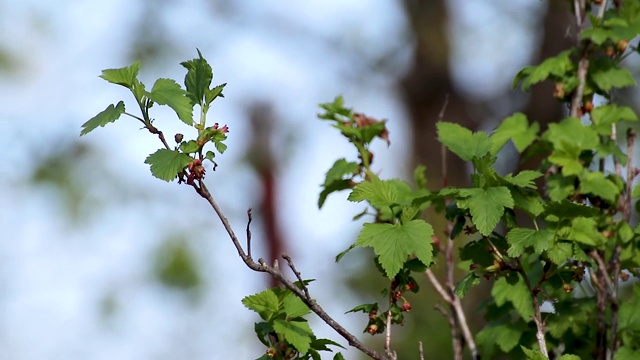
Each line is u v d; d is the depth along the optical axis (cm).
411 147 2783
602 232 791
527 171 694
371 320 684
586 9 898
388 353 656
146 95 635
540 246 676
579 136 830
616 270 771
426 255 646
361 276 2166
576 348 805
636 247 788
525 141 859
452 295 850
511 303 829
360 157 859
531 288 751
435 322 1825
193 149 625
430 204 814
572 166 803
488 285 1494
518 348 823
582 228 732
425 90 2830
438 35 2834
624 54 975
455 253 1260
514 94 2744
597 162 891
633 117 838
